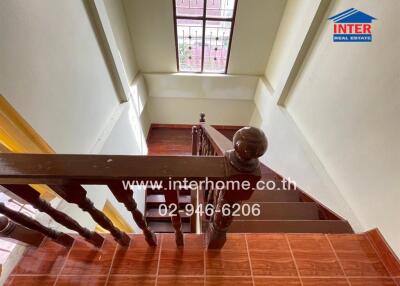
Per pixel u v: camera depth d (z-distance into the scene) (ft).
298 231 4.79
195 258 3.49
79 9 5.85
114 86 8.61
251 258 3.59
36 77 4.09
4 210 2.64
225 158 2.07
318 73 6.80
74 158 1.92
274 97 9.84
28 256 3.38
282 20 10.30
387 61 4.31
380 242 3.94
